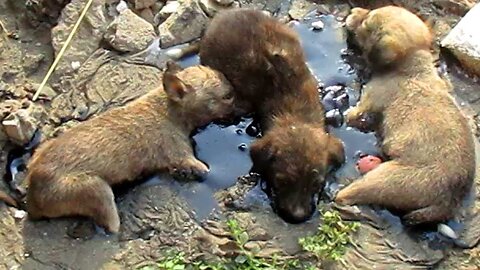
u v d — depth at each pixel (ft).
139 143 5.09
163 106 5.19
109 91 5.47
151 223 5.04
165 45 5.61
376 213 5.04
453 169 4.98
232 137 5.31
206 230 5.01
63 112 5.41
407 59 5.30
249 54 5.32
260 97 5.32
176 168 5.16
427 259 4.93
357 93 5.46
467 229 5.01
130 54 5.59
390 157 5.13
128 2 5.81
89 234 4.99
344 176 5.16
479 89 5.50
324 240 4.94
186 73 5.27
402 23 5.36
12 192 5.17
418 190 4.97
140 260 4.93
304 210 4.99
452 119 5.10
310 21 5.74
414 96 5.20
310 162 4.95
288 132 5.06
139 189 5.13
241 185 5.14
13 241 4.98
